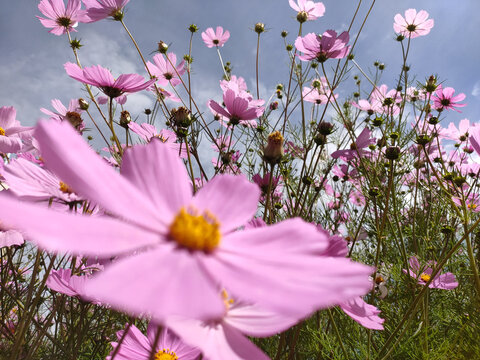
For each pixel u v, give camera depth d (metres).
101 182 0.12
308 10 0.69
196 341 0.12
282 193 0.59
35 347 0.29
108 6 0.53
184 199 0.15
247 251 0.13
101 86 0.35
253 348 0.13
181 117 0.45
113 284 0.09
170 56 0.66
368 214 0.59
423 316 0.39
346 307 0.27
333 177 0.70
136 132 0.48
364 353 0.39
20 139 0.32
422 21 0.76
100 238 0.11
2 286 0.30
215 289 0.10
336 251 0.22
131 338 0.27
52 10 0.54
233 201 0.16
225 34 0.84
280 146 0.36
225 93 0.49
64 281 0.27
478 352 0.32
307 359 0.46
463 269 0.52
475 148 0.30
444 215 0.52
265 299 0.10
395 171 0.57
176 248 0.12
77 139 0.12
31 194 0.19
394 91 0.81
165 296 0.09
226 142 0.63
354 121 0.74
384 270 0.51
